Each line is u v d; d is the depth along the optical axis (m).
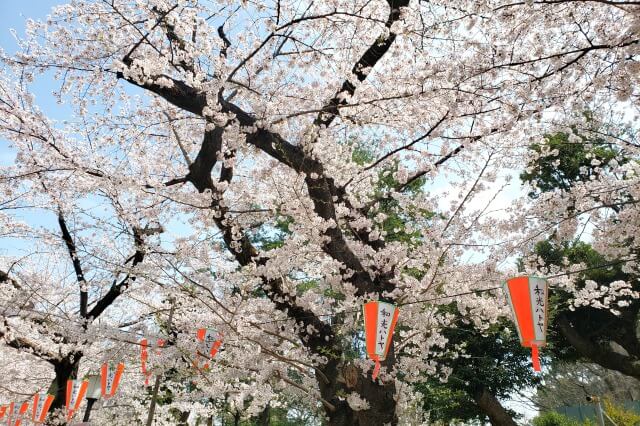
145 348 6.41
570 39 5.32
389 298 6.47
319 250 7.39
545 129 6.77
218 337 6.22
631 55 4.62
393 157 7.40
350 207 7.36
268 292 6.92
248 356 6.61
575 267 6.71
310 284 10.55
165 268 6.62
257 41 6.05
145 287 7.40
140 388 12.16
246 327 6.67
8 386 10.53
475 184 6.35
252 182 8.08
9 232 8.43
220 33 7.16
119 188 6.77
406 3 6.54
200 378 6.88
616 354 16.94
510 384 15.46
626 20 5.40
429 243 6.28
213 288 6.23
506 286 3.82
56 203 8.07
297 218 6.89
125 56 6.20
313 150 6.75
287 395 7.80
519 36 5.28
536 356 3.56
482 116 6.25
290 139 7.34
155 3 6.22
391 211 10.05
